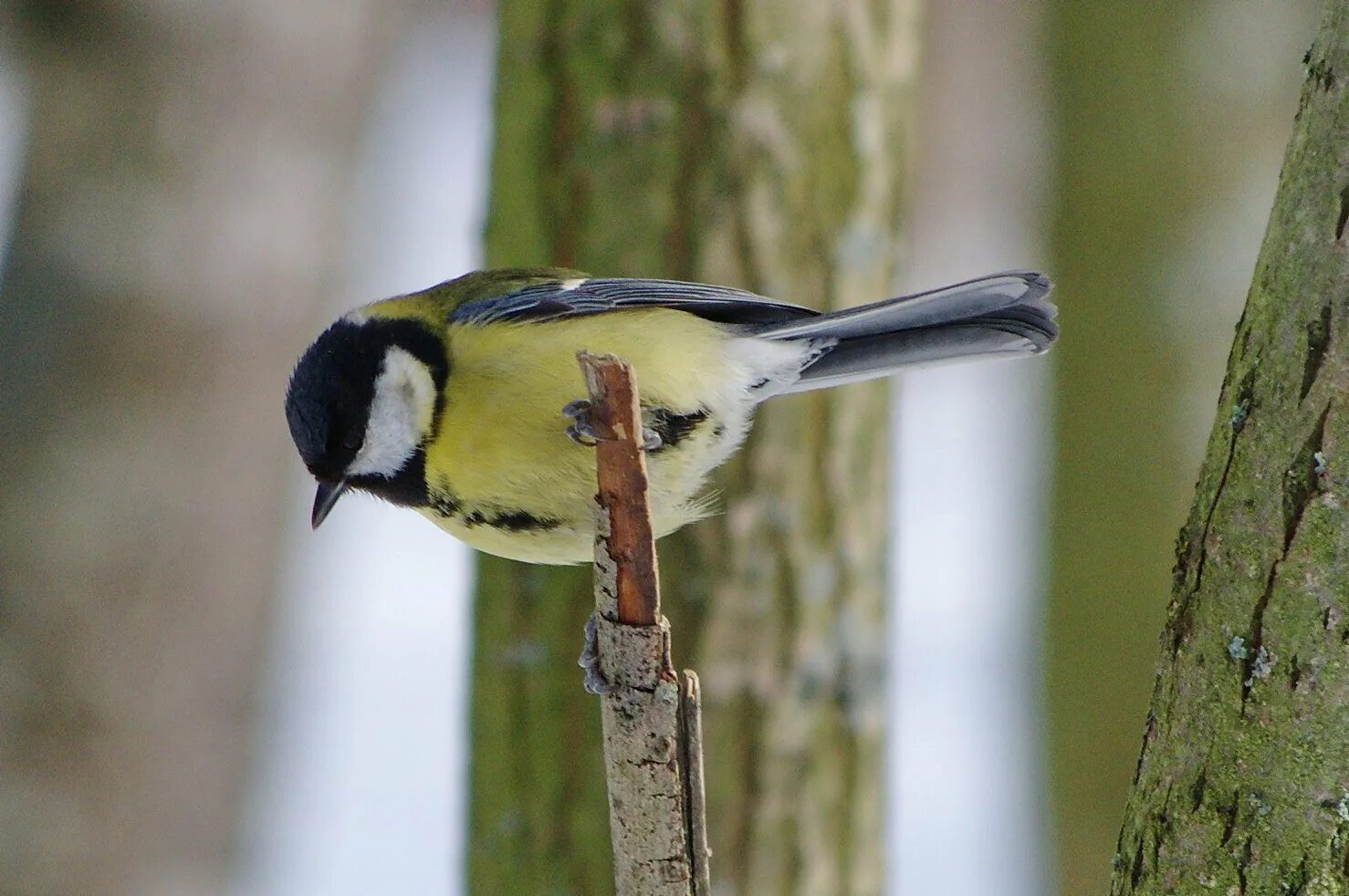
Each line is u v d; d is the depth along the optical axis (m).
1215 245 11.28
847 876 8.49
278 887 11.67
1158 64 11.37
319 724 13.32
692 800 4.81
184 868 11.13
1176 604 4.19
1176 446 11.27
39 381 10.98
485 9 20.27
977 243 21.61
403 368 6.87
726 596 8.24
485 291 7.13
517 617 8.41
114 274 11.08
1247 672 3.95
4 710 10.66
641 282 7.23
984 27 21.56
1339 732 3.82
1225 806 3.98
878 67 8.62
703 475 7.21
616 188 8.30
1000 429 18.52
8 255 11.19
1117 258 11.45
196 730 11.21
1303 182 3.94
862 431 8.59
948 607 15.65
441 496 6.93
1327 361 3.83
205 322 11.27
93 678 10.81
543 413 6.62
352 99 12.51
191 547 11.17
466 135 19.89
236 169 11.44
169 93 11.27
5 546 10.78
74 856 10.70
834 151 8.52
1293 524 3.87
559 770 8.28
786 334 7.14
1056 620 11.57
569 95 8.37
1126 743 11.15
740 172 8.31
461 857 8.76
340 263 14.04
